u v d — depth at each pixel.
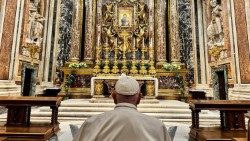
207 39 11.76
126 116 1.59
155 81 9.52
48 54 11.80
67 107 8.21
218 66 10.49
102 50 12.59
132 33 12.61
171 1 12.76
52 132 5.05
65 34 12.55
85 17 12.96
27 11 9.72
